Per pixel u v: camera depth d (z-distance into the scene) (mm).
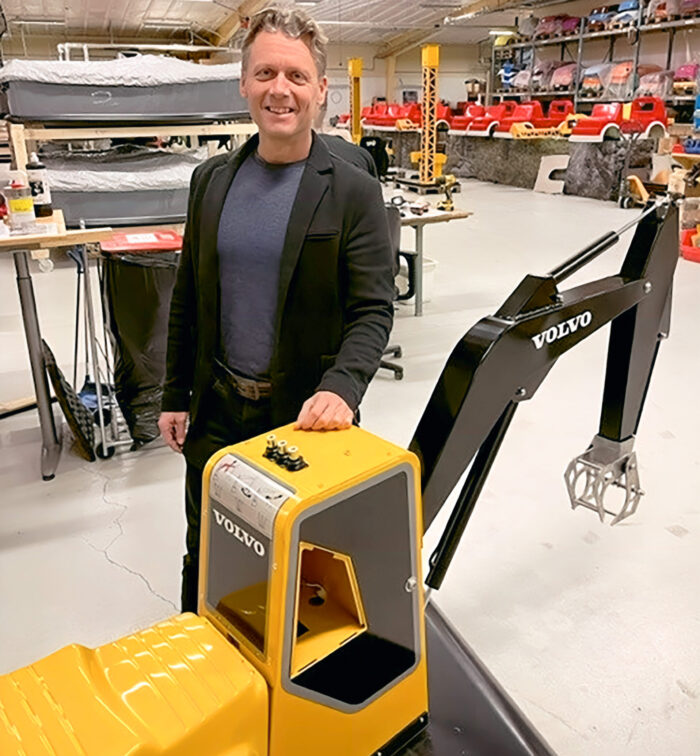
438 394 1326
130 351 2680
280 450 1059
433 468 1311
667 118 9445
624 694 1656
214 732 920
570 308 1405
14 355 4008
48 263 3785
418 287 4602
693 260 6105
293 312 1371
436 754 1314
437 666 1574
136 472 2721
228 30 12602
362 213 1348
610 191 9531
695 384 3447
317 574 1186
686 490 2520
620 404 1703
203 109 4102
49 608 1966
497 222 8102
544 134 10969
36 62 3801
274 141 1301
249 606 1016
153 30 13812
